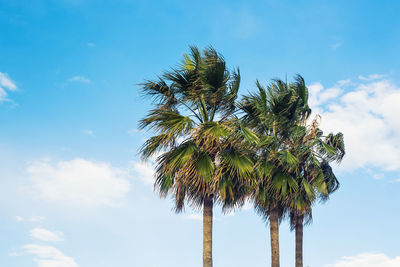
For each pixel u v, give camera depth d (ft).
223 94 45.19
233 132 43.06
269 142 53.78
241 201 45.50
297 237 60.29
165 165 43.24
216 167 42.57
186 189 43.60
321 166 62.69
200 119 46.09
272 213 56.03
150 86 44.96
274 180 54.03
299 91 61.52
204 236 42.57
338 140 61.36
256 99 49.90
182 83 45.32
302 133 58.08
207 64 44.24
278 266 54.03
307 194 55.26
